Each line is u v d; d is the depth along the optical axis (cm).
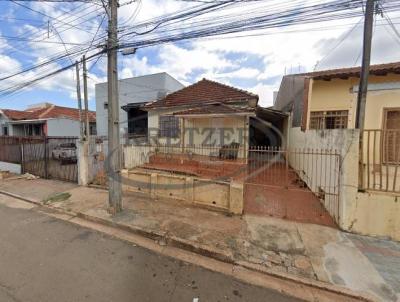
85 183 815
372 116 645
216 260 375
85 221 529
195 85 1156
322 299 288
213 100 1048
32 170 997
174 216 531
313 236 436
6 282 300
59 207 605
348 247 396
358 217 441
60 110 2234
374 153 446
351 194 444
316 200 630
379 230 427
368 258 365
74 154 1053
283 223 493
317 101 837
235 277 329
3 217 552
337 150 485
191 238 426
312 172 689
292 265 349
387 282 311
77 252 386
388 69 658
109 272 329
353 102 732
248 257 370
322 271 335
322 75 756
